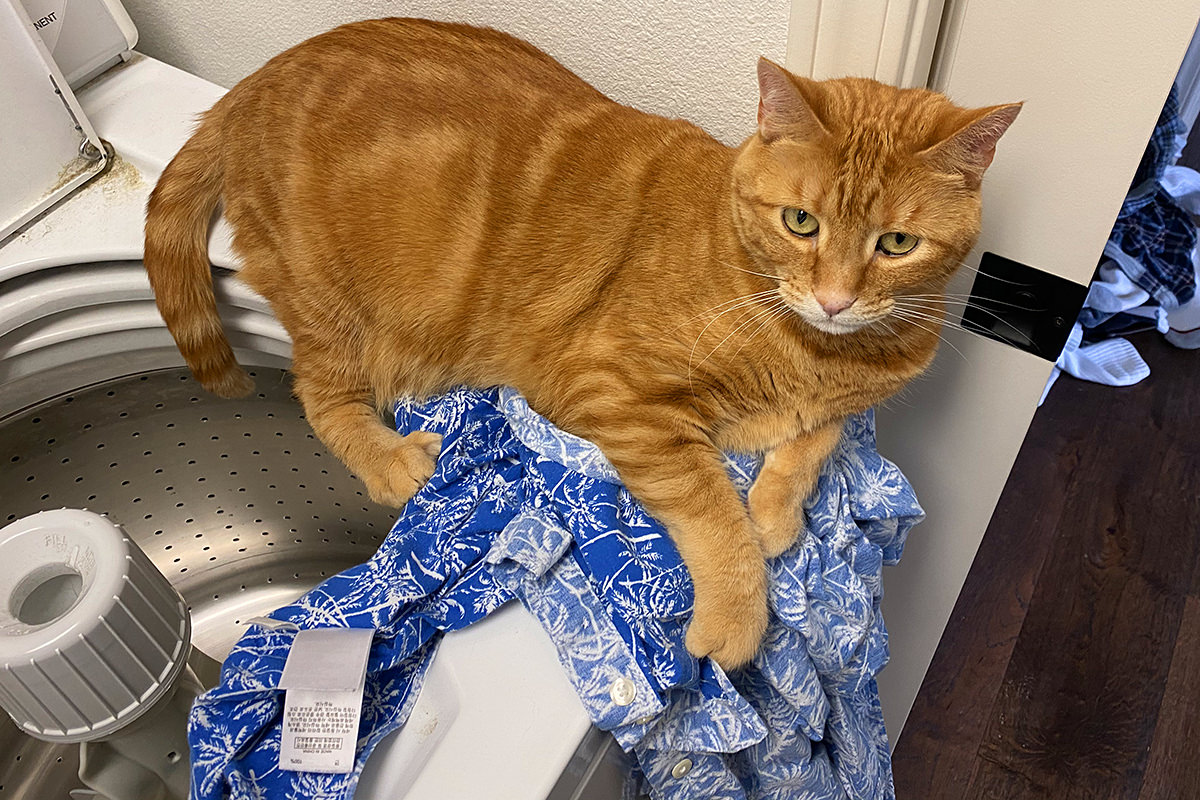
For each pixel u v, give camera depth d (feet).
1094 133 2.79
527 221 3.18
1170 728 5.31
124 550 2.56
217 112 3.40
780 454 3.11
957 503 4.08
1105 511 6.23
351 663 2.46
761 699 2.92
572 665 2.49
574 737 2.36
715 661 2.70
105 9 3.64
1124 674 5.53
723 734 2.60
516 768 2.31
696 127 3.27
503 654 2.56
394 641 2.60
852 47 2.89
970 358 3.54
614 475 2.85
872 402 3.19
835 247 2.84
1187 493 6.29
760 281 3.08
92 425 3.49
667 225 3.11
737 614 2.73
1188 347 7.06
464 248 3.22
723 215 3.08
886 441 4.01
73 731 2.61
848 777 3.29
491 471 2.98
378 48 3.32
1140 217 6.79
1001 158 3.00
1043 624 5.77
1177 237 6.79
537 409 3.40
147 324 3.34
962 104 3.00
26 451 3.39
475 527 2.80
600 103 3.26
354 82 3.26
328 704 2.44
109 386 3.45
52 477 3.49
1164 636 5.67
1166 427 6.64
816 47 2.94
